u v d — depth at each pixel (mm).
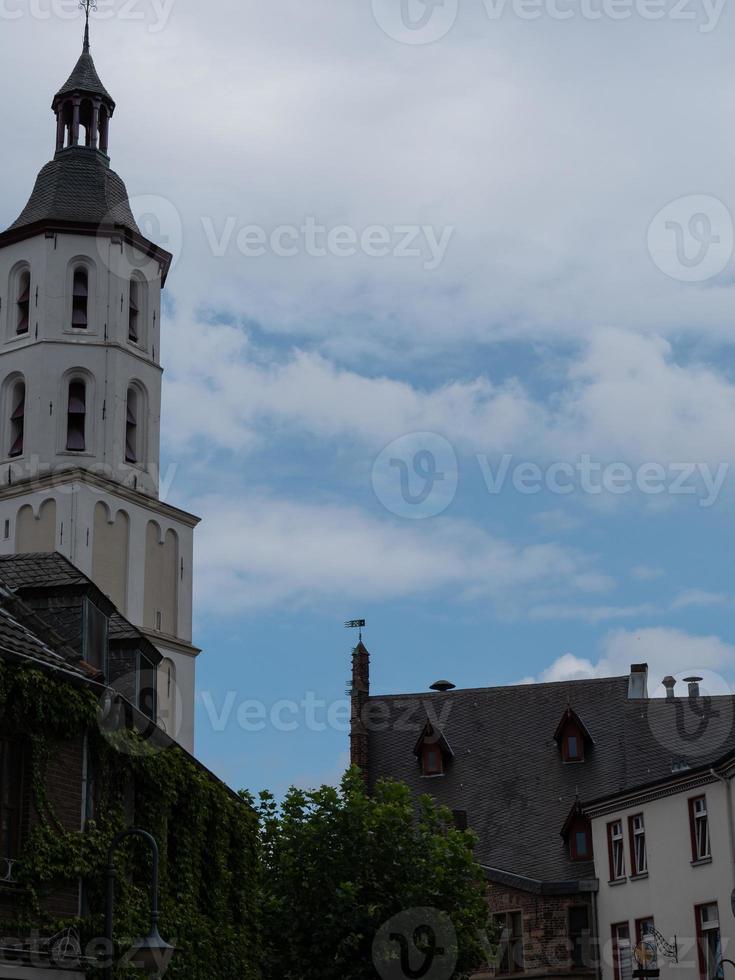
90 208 58719
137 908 25719
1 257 58562
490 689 64375
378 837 36438
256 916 32469
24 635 24922
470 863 37281
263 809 36781
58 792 23719
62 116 61312
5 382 57219
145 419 58438
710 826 47125
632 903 50438
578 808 54281
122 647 32188
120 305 58094
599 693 62000
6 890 22344
